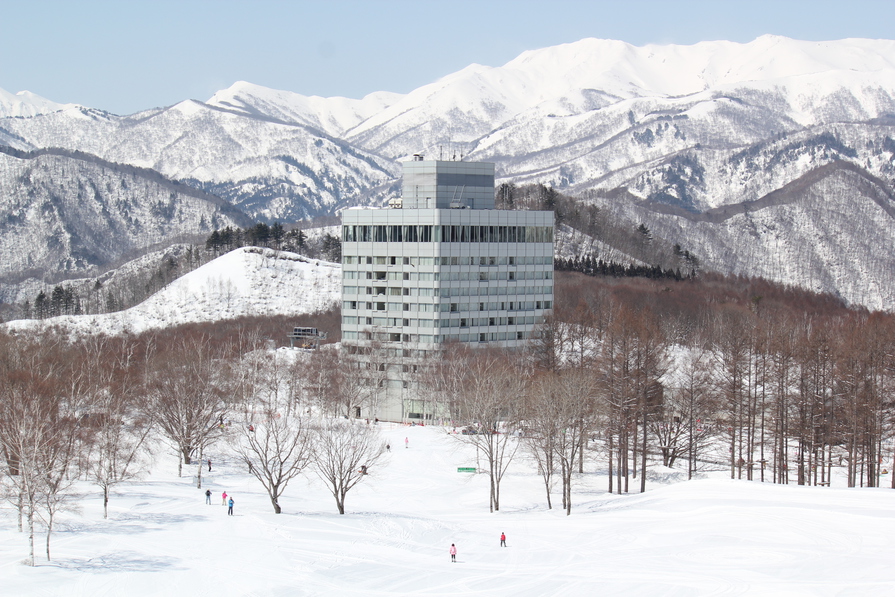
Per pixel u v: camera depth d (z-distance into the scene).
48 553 108.75
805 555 104.44
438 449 188.75
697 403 169.25
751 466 162.88
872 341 167.25
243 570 106.94
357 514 136.75
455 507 146.88
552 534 122.88
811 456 161.75
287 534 122.50
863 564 100.44
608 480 165.50
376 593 99.56
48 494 110.12
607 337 175.38
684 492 142.12
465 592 99.19
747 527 117.12
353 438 161.00
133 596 98.25
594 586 98.88
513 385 173.88
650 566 104.50
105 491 132.00
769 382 173.50
